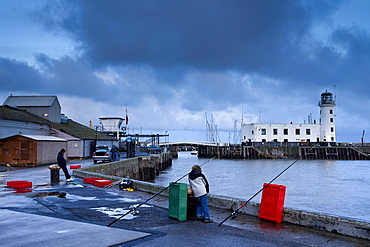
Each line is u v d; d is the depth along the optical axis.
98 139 49.31
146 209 10.34
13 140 29.02
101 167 27.23
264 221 8.73
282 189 8.63
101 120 70.62
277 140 99.06
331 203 25.70
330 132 98.56
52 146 32.31
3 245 6.23
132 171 40.00
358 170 58.81
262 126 99.75
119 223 8.45
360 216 21.02
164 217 9.20
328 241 7.03
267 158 92.56
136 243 6.55
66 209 10.20
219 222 8.64
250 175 49.38
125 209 10.32
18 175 20.84
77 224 7.96
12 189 14.46
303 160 89.88
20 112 39.78
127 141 47.94
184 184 8.93
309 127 99.38
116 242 6.51
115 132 69.94
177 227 8.05
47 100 46.69
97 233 7.15
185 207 8.87
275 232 7.68
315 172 55.00
